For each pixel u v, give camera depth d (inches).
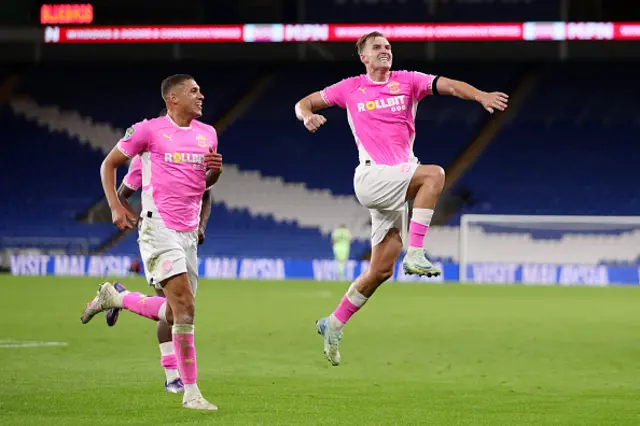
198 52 2182.6
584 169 2123.5
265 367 536.4
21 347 625.0
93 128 2233.0
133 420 342.3
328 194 2117.4
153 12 2098.9
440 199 2065.7
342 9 2107.5
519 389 452.8
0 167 2158.0
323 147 2228.1
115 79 2335.1
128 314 919.0
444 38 1975.9
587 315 984.3
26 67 2348.7
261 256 2005.4
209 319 893.8
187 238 391.5
